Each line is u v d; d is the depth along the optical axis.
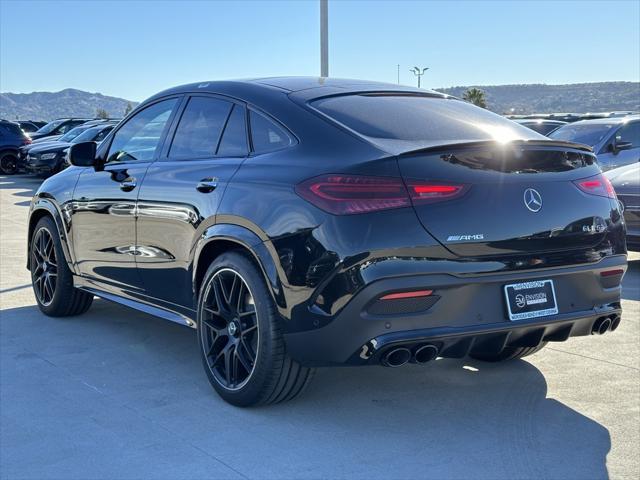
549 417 3.67
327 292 3.20
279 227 3.37
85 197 5.01
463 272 3.24
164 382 4.14
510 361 4.55
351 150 3.36
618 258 3.74
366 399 3.89
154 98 4.81
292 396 3.65
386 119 3.68
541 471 3.09
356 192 3.17
